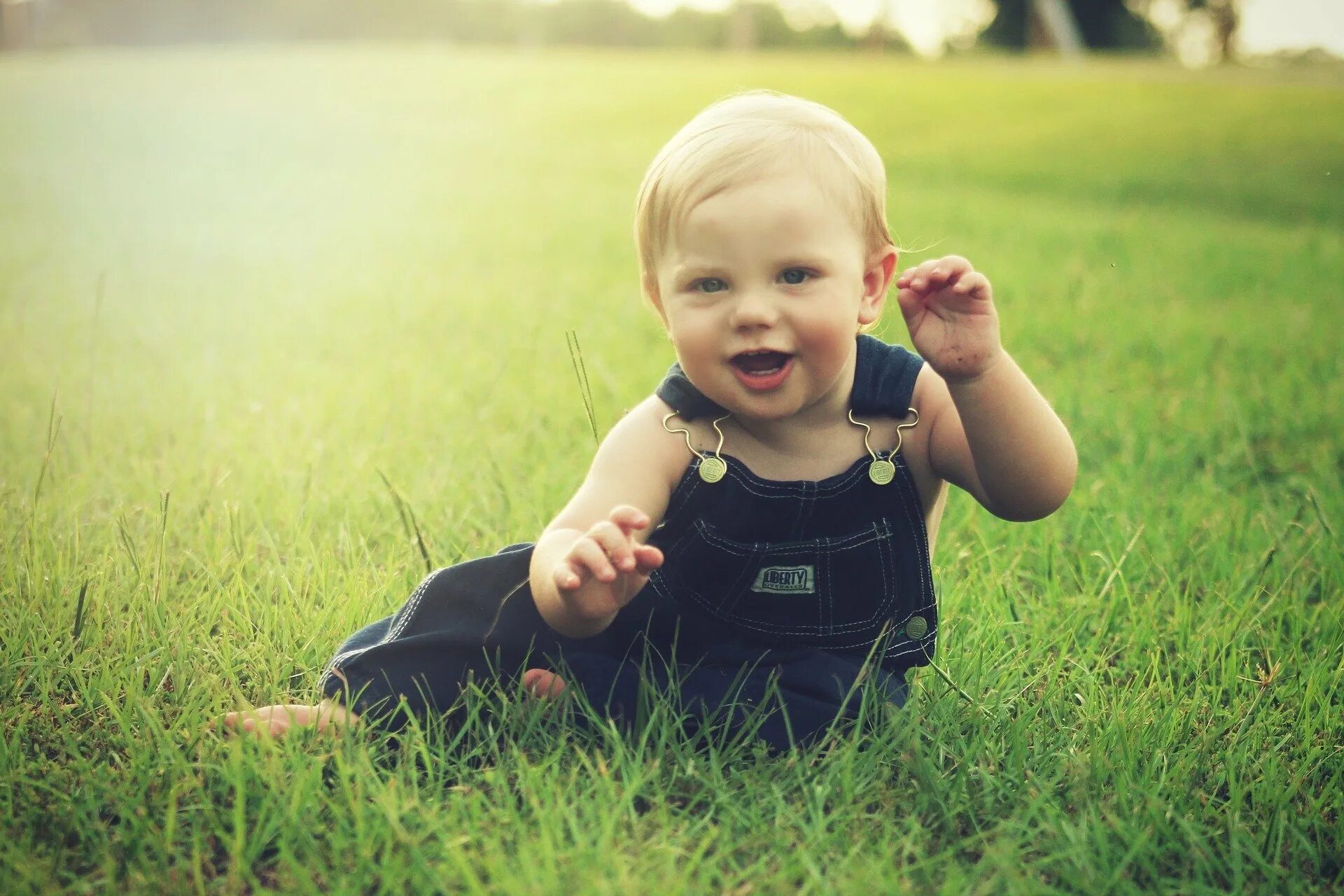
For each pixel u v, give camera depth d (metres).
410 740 2.15
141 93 26.31
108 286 7.95
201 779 2.01
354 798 1.97
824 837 1.88
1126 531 3.33
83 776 2.02
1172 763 2.24
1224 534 3.38
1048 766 2.20
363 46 50.75
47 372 5.30
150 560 2.97
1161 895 1.83
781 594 2.33
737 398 2.13
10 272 8.43
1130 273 8.76
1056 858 1.86
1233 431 4.62
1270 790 2.12
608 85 26.14
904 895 1.76
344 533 3.15
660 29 48.91
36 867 1.79
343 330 6.39
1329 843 2.04
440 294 7.66
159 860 1.83
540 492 3.50
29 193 13.48
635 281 8.23
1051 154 17.05
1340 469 4.28
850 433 2.29
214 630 2.72
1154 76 26.30
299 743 2.10
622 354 5.77
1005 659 2.60
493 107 23.92
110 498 3.59
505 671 2.40
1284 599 2.98
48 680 2.40
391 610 2.76
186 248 9.86
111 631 2.58
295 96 25.86
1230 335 6.52
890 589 2.35
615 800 1.96
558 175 15.99
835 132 2.19
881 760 2.15
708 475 2.27
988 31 45.28
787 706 2.26
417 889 1.77
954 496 3.69
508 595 2.38
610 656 2.44
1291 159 16.39
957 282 2.05
